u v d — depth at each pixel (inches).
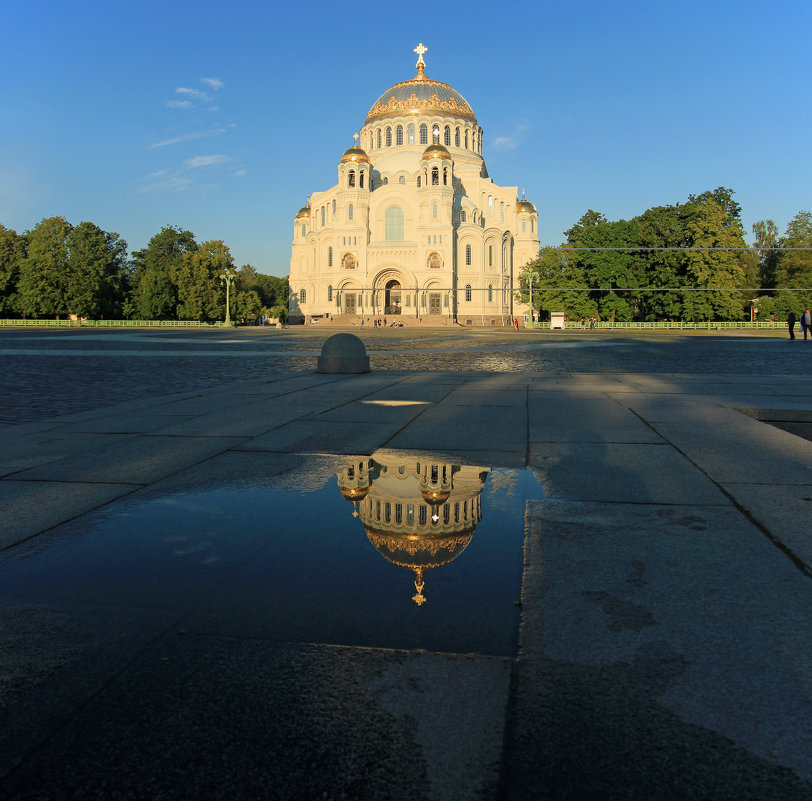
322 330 2893.7
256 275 6299.2
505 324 3954.2
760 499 183.8
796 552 142.3
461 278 3814.0
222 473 220.7
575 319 3019.2
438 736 80.4
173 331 2583.7
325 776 73.8
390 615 113.1
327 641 104.2
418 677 93.4
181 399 419.2
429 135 4092.0
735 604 117.0
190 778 74.0
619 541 150.5
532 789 71.4
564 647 101.7
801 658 98.3
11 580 130.1
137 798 71.2
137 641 104.9
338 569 134.8
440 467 229.0
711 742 79.2
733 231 2883.9
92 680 93.7
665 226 2982.3
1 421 354.6
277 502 185.9
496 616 112.6
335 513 174.9
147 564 138.3
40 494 194.5
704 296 2847.0
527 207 4279.0
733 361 870.4
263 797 70.8
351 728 82.2
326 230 3863.2
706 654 99.3
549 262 3063.5
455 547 147.1
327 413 357.1
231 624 110.4
